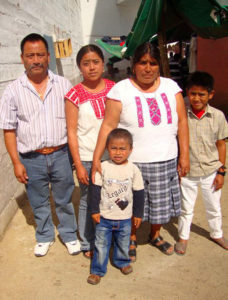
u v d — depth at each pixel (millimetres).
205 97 2418
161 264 2633
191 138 2555
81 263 2715
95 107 2391
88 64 2291
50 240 2906
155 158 2322
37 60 2324
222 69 7422
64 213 2838
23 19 4617
